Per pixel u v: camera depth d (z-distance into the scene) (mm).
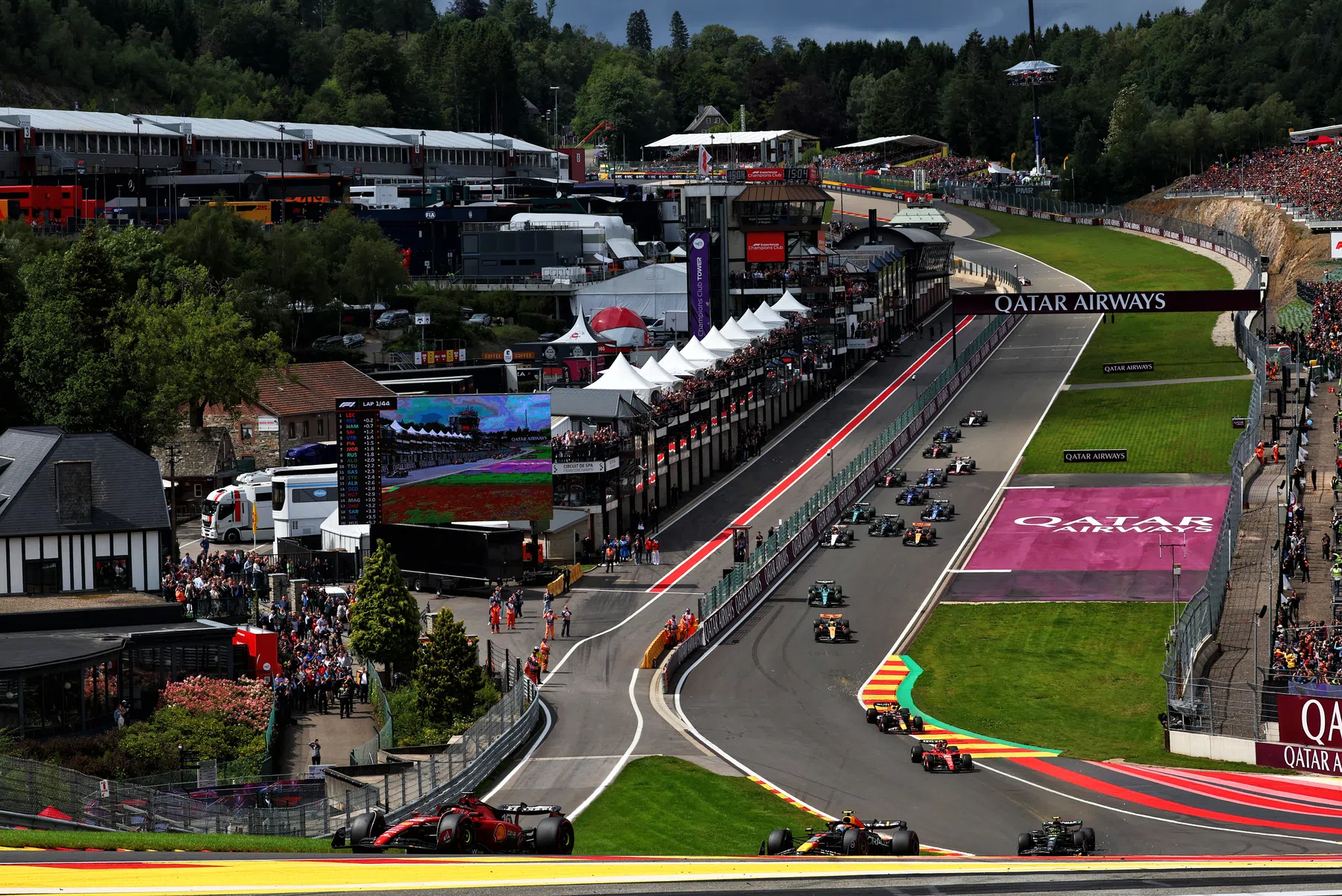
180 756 73250
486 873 37438
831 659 102312
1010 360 197750
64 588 94000
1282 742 78438
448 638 86188
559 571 120500
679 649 101188
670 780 76312
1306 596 103562
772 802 73062
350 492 119062
